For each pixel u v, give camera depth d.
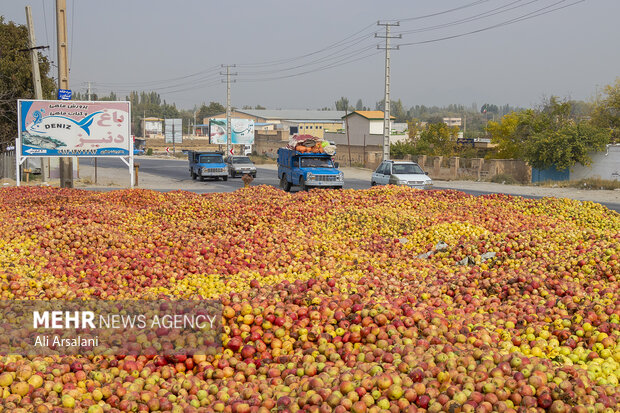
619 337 8.95
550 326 9.79
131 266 14.56
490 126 80.94
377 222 22.02
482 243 16.98
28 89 62.62
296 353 9.11
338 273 14.20
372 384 7.48
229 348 9.35
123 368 8.56
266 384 8.23
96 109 41.69
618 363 8.39
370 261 16.72
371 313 9.59
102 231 18.03
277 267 15.45
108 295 11.88
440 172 78.88
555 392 7.17
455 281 13.61
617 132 70.00
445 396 7.22
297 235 20.02
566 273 12.89
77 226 18.34
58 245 17.00
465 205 26.66
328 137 140.00
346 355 8.85
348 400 7.21
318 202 27.16
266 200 26.12
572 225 21.88
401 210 24.31
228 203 25.09
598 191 53.12
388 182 45.88
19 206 26.80
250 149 142.88
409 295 11.52
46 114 40.75
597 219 23.33
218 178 65.69
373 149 106.88
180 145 188.50
